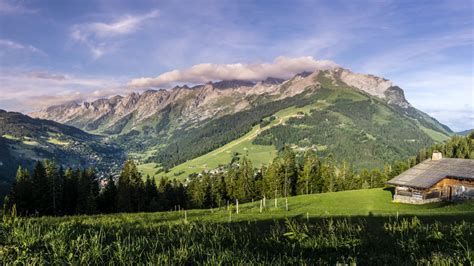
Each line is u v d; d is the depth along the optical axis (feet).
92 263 32.60
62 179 298.97
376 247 42.32
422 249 40.37
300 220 76.64
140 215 108.47
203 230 51.96
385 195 206.80
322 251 40.29
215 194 346.74
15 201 243.40
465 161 196.65
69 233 45.68
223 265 32.68
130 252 35.40
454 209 141.28
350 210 144.77
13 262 31.30
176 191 354.74
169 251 36.19
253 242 46.06
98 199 291.58
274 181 350.64
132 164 302.04
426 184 175.73
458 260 32.68
